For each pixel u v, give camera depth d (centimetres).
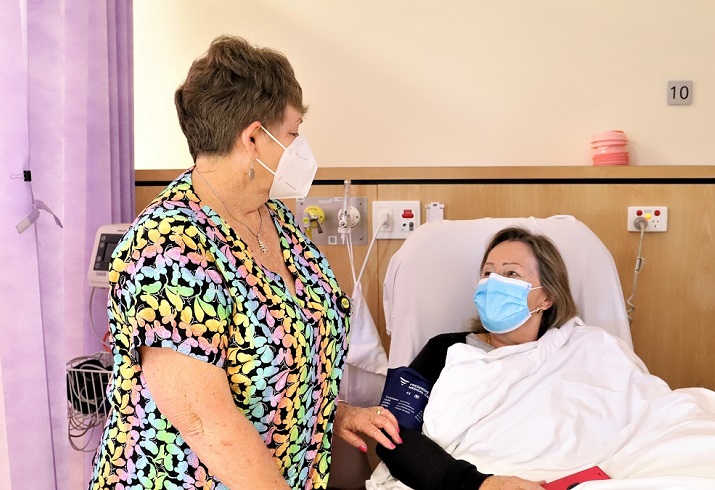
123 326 95
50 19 149
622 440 146
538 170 217
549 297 169
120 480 101
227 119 100
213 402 90
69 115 175
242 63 100
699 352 222
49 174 151
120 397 99
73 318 179
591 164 234
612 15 227
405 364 187
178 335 89
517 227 181
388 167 219
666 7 225
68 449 157
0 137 139
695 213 215
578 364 160
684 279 219
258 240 111
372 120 239
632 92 229
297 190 117
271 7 237
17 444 143
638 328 224
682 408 148
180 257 90
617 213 218
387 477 144
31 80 147
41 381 148
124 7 207
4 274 141
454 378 152
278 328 99
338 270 225
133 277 89
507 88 233
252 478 92
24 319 144
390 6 233
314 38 237
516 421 148
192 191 103
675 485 114
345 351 123
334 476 156
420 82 236
